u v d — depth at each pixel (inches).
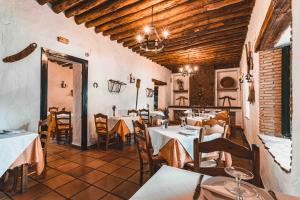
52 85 299.0
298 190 45.1
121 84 219.3
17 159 87.0
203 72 343.6
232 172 37.1
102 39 191.8
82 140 166.7
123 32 192.1
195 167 52.6
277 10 63.7
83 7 139.2
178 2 127.2
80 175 109.9
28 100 124.6
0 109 111.2
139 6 133.5
